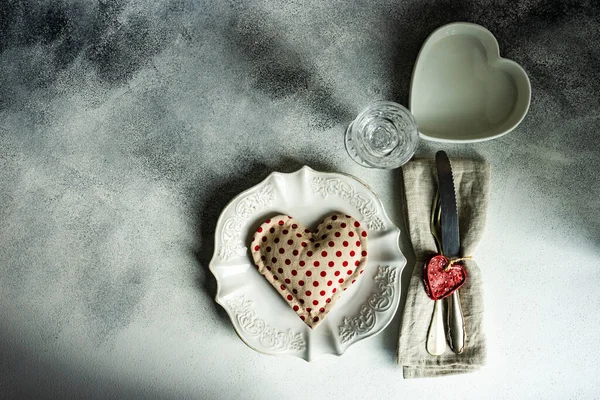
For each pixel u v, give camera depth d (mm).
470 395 924
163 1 968
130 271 953
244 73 959
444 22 948
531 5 944
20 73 978
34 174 969
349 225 896
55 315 955
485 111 926
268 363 936
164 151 960
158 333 946
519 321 927
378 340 930
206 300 945
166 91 964
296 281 886
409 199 917
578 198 933
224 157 956
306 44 956
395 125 904
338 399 929
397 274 890
